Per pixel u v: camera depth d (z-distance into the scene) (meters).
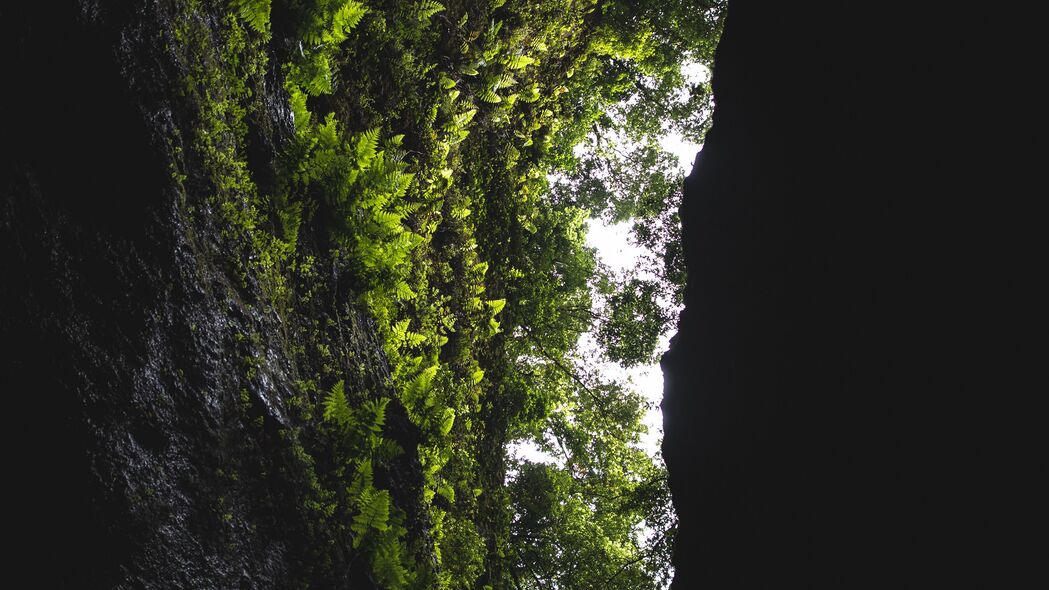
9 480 3.84
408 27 9.27
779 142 3.26
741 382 3.27
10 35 3.99
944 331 2.06
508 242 13.80
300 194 6.25
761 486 2.95
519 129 13.98
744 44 3.81
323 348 6.21
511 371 13.92
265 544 4.85
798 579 2.61
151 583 4.11
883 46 2.60
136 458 4.18
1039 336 1.74
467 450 10.64
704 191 4.04
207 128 5.00
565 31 14.62
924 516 2.02
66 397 3.99
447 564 8.73
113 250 4.27
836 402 2.52
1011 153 1.94
